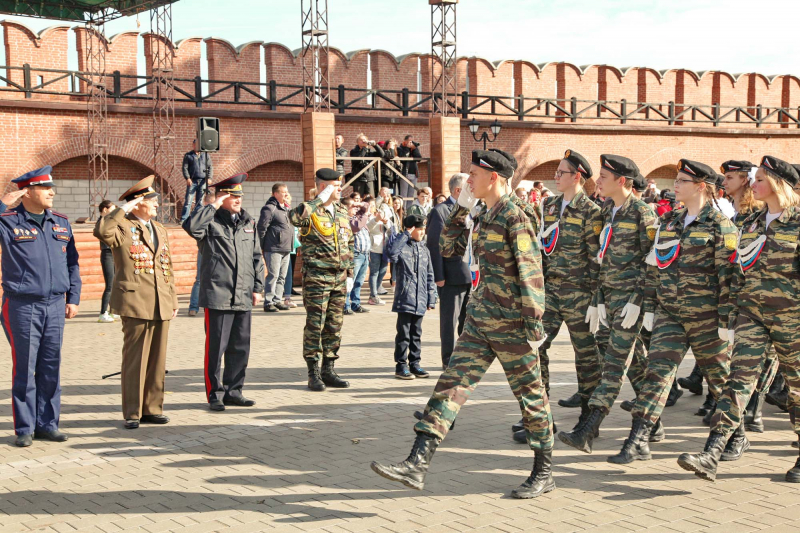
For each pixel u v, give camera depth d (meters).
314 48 21.50
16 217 6.79
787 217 5.76
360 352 11.09
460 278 7.94
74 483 5.76
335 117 24.38
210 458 6.34
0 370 9.94
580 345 6.86
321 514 5.09
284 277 15.55
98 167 22.81
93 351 11.33
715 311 6.11
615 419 7.52
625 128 28.70
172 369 10.01
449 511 5.13
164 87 22.89
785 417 7.73
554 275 6.92
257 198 25.05
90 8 24.94
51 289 6.84
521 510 5.14
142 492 5.54
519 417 7.57
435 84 24.66
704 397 8.49
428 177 24.94
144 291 7.23
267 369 9.98
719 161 30.61
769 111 31.28
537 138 27.52
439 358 10.79
